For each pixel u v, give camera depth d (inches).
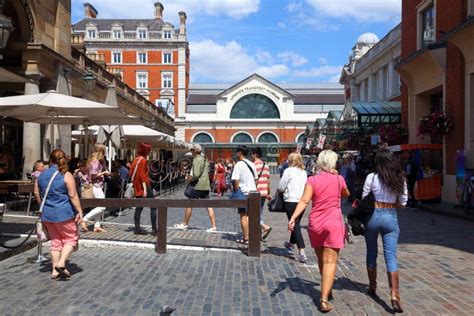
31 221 440.5
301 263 314.7
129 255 337.7
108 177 552.4
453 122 670.5
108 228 451.5
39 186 266.1
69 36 762.2
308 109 3184.1
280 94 2787.9
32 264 302.5
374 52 1464.1
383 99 1418.6
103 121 562.3
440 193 684.7
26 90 634.8
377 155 230.5
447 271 291.7
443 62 693.9
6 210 477.7
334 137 1229.7
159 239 345.4
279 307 219.5
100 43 2856.8
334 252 215.6
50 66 683.4
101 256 333.7
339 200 219.3
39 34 645.3
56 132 704.4
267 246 380.2
